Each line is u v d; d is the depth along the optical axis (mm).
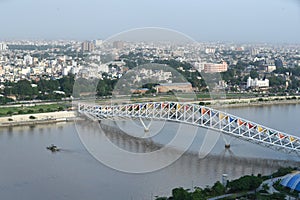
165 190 152125
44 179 164000
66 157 194125
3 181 161625
